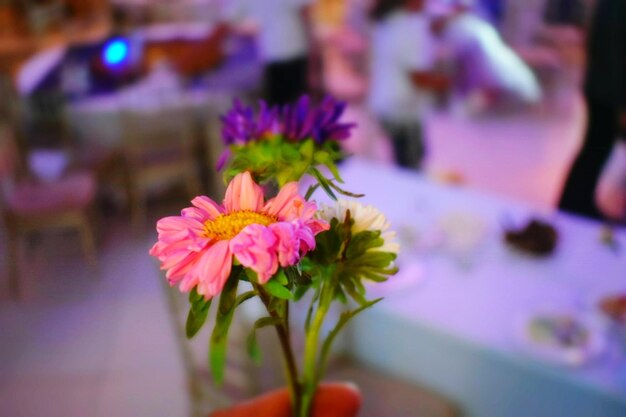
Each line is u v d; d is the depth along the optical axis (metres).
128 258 3.28
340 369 1.66
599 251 1.78
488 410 1.50
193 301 0.54
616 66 2.60
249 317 1.59
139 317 2.83
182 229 0.54
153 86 3.50
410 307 1.56
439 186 2.23
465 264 1.73
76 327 2.79
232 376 1.66
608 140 2.79
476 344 1.42
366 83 4.47
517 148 3.86
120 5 4.23
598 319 1.48
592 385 1.29
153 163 3.25
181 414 2.27
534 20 3.93
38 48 3.72
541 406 1.39
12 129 3.29
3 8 3.92
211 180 3.44
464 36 3.30
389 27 3.17
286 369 0.72
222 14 4.04
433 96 3.33
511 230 1.82
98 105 3.42
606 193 3.04
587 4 3.77
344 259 0.65
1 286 3.13
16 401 2.39
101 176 3.48
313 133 0.77
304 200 0.57
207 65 3.69
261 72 3.84
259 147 0.74
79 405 2.36
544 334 1.43
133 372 2.49
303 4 3.66
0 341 2.75
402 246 1.83
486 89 3.90
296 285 0.60
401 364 1.60
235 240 0.50
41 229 3.20
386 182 2.28
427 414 1.52
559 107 4.10
